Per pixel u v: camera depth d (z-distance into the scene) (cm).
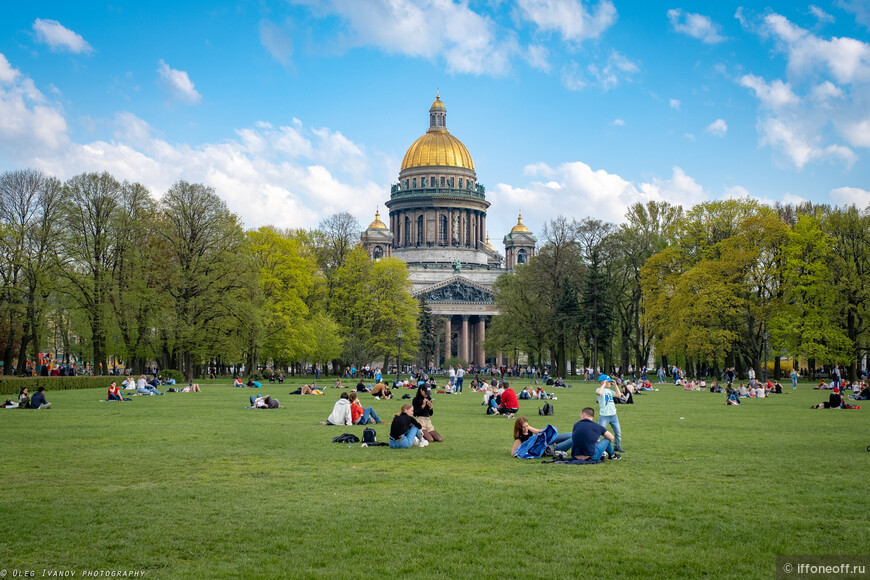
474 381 8569
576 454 2509
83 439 3077
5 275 8062
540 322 12181
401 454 2695
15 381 6450
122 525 1659
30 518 1705
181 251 9019
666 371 14038
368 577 1360
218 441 3034
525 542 1555
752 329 9662
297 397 6638
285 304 10419
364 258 12600
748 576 1364
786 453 2733
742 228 9806
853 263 9438
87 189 8538
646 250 11950
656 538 1578
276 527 1650
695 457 2623
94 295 8325
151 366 12006
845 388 7738
